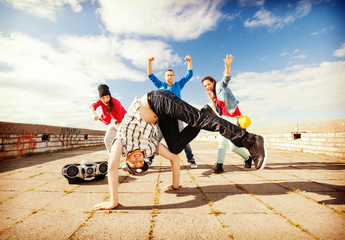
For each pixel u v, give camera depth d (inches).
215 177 117.0
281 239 48.2
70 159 203.9
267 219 59.8
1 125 195.3
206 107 82.1
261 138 68.7
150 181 108.8
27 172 135.2
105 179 113.9
